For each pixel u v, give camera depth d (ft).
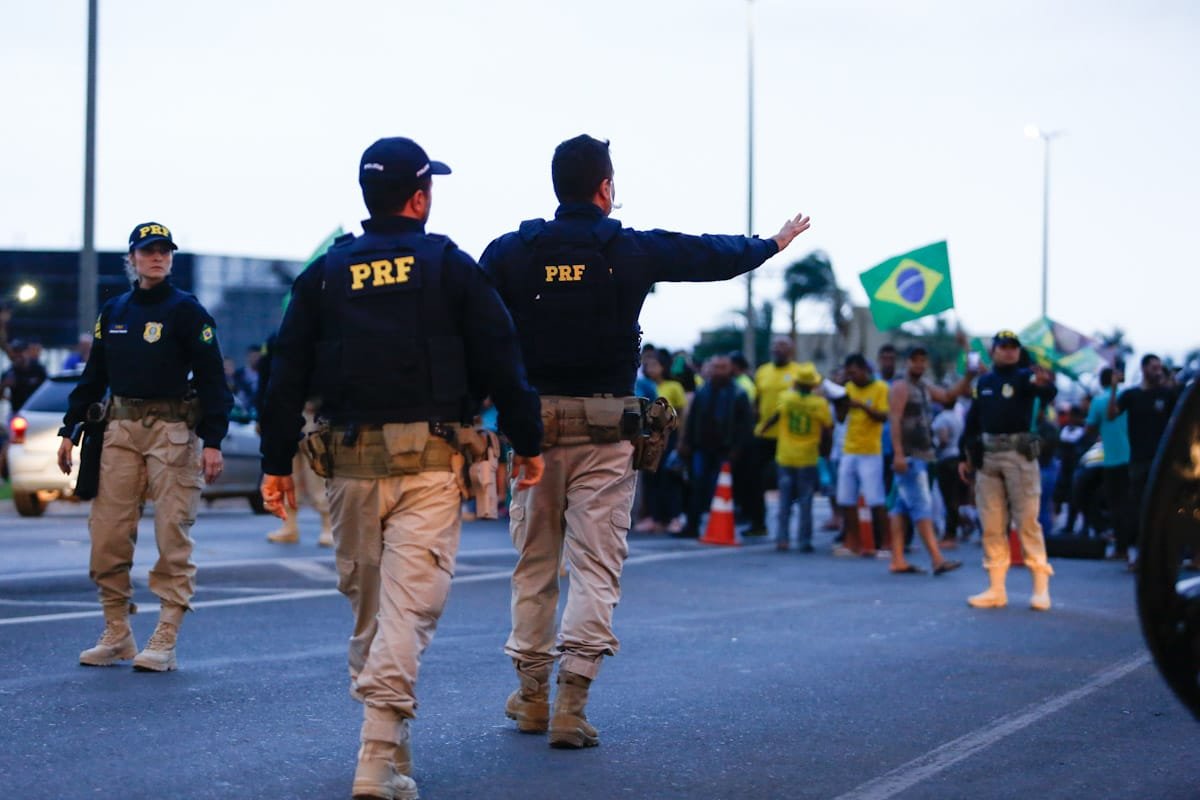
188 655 37.27
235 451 86.02
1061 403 121.60
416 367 22.65
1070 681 36.58
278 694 32.17
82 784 24.08
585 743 27.68
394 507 22.72
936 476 82.53
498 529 81.41
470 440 22.84
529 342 27.48
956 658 40.14
